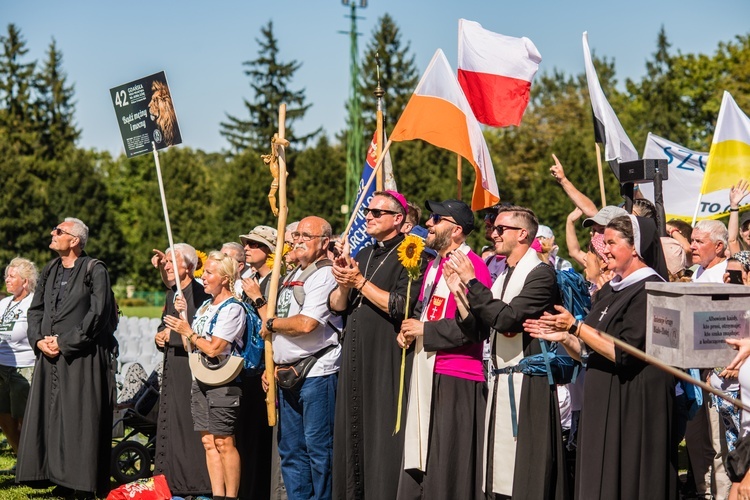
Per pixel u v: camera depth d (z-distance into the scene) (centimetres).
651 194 1154
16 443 1080
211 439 800
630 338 568
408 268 686
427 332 666
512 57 913
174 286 897
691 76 5431
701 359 525
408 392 716
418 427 677
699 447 770
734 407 628
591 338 567
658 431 568
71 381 894
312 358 758
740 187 953
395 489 711
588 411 585
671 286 529
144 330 1738
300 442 771
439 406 673
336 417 736
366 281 718
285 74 7506
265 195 6109
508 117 910
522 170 6594
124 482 964
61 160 7888
